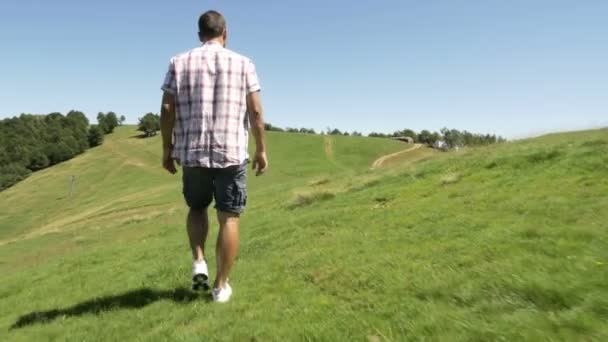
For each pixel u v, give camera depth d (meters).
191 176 4.33
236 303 4.30
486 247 4.75
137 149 145.38
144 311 4.59
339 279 4.60
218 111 4.14
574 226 5.03
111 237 26.59
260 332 3.40
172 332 3.81
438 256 4.83
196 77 4.16
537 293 3.18
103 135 162.50
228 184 4.22
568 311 2.87
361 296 3.99
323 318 3.53
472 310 3.18
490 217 6.54
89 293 6.51
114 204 73.56
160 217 31.83
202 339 3.48
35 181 127.38
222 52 4.25
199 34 4.48
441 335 2.87
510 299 3.21
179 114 4.23
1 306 7.59
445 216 7.32
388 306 3.60
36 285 9.51
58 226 59.88
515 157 12.27
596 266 3.53
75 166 135.25
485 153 15.88
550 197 7.13
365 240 6.60
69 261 12.41
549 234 4.85
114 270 8.87
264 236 9.33
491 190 9.13
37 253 28.53
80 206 90.88
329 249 6.22
